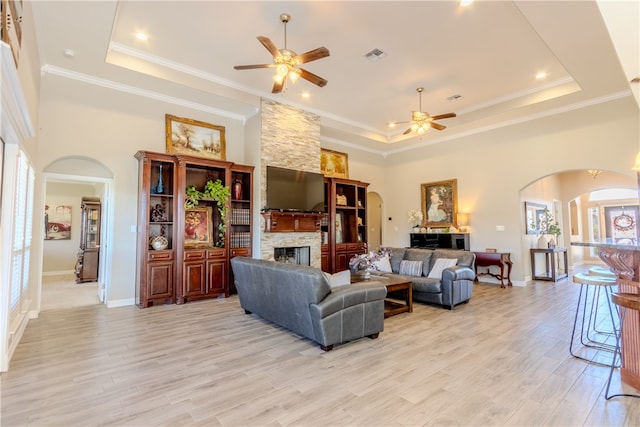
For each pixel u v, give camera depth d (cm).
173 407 217
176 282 511
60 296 567
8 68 189
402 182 909
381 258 532
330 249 736
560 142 631
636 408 215
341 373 268
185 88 514
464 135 767
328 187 745
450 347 326
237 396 231
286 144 627
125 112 515
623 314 254
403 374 266
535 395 232
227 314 449
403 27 395
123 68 452
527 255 725
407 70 504
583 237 1153
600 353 308
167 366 280
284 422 200
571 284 689
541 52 452
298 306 335
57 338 350
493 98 613
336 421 201
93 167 503
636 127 545
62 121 463
